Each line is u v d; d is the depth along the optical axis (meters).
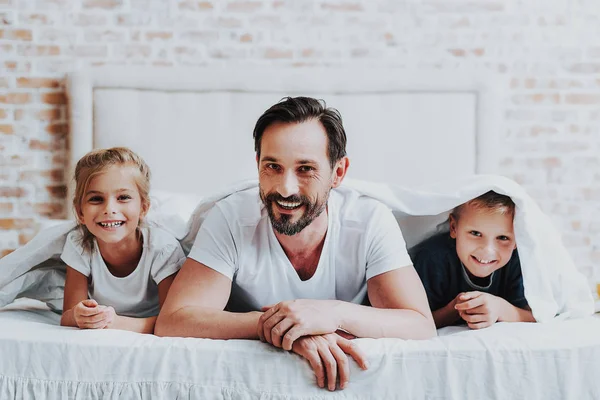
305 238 1.37
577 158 2.71
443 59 2.69
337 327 1.17
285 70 2.57
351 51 2.69
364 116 2.54
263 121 1.29
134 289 1.54
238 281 1.42
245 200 1.45
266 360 1.12
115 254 1.53
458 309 1.38
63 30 2.66
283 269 1.40
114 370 1.12
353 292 1.47
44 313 1.66
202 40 2.68
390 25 2.69
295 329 1.11
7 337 1.16
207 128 2.55
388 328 1.23
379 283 1.37
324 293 1.43
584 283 1.49
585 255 2.71
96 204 1.45
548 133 2.70
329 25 2.68
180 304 1.31
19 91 2.65
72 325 1.32
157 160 2.54
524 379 1.11
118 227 1.46
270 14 2.68
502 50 2.69
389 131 2.55
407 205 1.54
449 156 2.55
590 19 2.69
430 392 1.11
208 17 2.67
